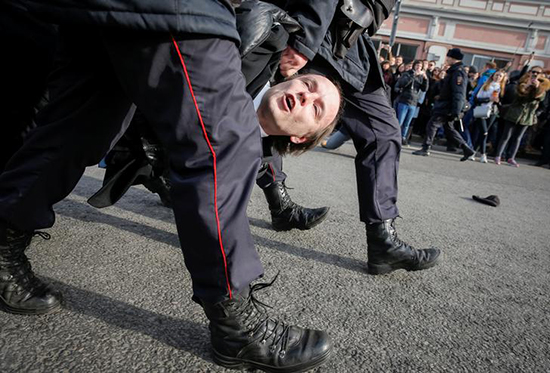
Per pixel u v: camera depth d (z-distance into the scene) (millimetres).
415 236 2475
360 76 1585
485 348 1350
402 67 8445
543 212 3613
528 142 8109
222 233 888
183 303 1390
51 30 1514
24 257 1242
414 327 1427
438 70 7957
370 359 1219
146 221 2125
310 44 1354
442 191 4016
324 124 1472
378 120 1699
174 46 792
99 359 1073
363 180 1756
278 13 1153
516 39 16703
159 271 1604
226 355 1073
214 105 828
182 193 876
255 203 2713
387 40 17266
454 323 1490
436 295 1702
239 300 1034
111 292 1409
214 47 817
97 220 2057
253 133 913
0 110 1469
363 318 1443
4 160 1557
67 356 1070
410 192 3777
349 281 1729
